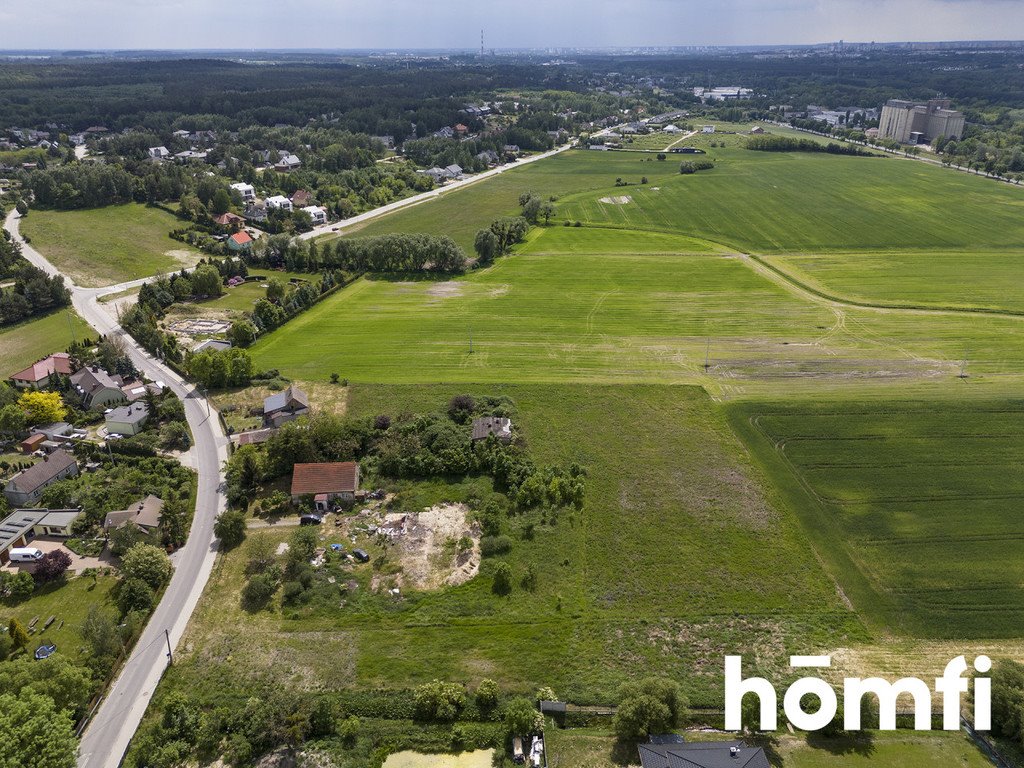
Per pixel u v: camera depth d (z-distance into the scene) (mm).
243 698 52812
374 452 84750
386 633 59125
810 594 62781
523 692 53594
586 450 85625
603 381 103312
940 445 85062
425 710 51688
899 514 73125
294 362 111438
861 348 113250
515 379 104125
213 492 78312
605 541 69875
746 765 43375
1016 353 110188
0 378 106375
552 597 62875
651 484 78875
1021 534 69812
